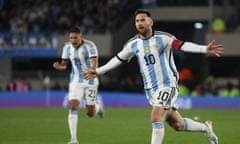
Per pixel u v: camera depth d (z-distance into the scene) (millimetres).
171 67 26203
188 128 27844
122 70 96062
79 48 36312
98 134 39781
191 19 96938
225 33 91188
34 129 43312
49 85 90188
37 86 93188
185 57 102000
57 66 37844
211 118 57094
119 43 93312
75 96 36031
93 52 36125
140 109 71188
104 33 90875
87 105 38094
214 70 102812
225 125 48500
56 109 70438
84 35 89875
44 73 99812
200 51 24000
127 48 26484
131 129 43531
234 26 98500
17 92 77938
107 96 78062
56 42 89625
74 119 34156
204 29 100688
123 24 94688
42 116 57906
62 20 93500
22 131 41750
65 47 37500
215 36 91312
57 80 94250
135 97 77438
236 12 99062
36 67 101688
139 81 84188
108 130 42688
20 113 62719
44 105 77688
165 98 25766
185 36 102375
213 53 23703
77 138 37250
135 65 97062
